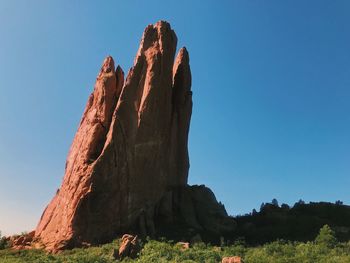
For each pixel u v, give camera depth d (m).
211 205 78.12
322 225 79.69
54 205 74.31
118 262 53.94
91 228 62.88
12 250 64.38
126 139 68.38
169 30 78.44
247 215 92.81
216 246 64.94
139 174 68.88
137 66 73.88
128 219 65.81
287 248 63.69
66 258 56.44
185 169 78.94
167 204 72.25
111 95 73.62
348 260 55.25
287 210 91.94
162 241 64.19
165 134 75.12
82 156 68.50
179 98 81.00
